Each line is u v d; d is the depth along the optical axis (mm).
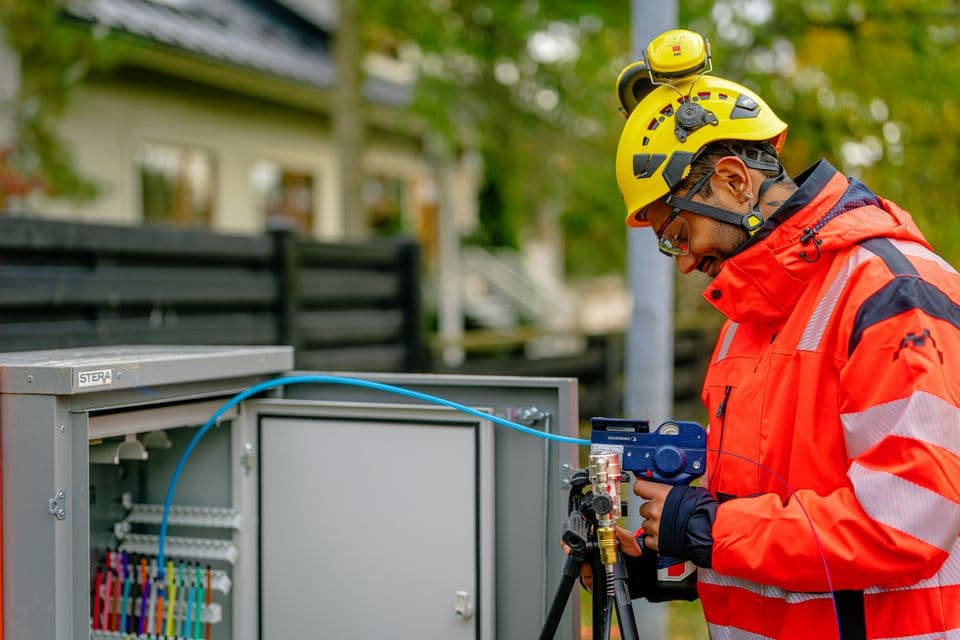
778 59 6188
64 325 3256
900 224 1531
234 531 1971
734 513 1476
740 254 1553
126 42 7164
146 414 1727
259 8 11758
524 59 7926
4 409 1549
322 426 1908
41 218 3143
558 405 1746
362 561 1879
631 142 1653
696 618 3824
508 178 9008
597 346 7551
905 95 5766
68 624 1555
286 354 1980
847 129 5867
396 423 1848
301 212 11156
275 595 1952
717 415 1666
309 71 10102
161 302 3723
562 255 19922
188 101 9219
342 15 8039
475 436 1786
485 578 1786
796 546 1392
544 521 1765
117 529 2047
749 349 1647
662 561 1769
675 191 1613
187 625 1988
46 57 6781
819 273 1521
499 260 16125
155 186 8906
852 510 1369
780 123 1613
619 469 1588
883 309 1397
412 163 13773
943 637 1419
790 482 1502
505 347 8258
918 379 1341
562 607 1588
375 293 5375
